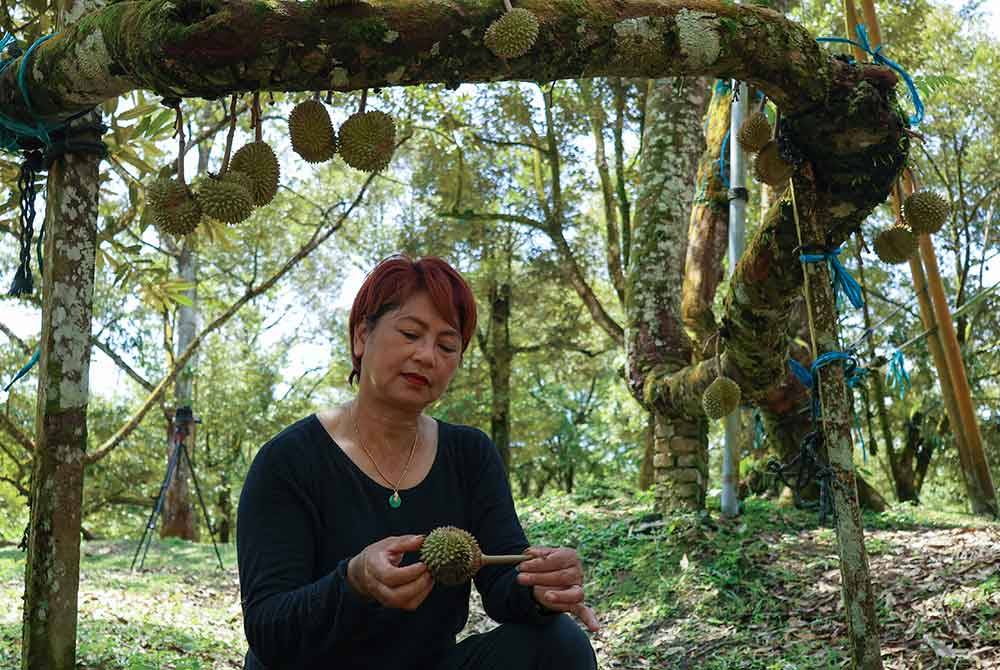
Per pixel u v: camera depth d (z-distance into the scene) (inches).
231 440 1023.6
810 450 145.9
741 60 121.4
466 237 648.4
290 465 96.0
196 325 689.6
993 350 644.1
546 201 627.2
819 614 229.6
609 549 328.2
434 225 647.1
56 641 114.3
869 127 132.0
